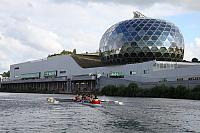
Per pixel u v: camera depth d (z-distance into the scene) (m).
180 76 118.19
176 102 82.00
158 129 35.31
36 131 32.94
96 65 179.88
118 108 63.00
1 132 32.22
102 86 149.50
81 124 38.28
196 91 100.56
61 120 42.16
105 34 168.38
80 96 86.31
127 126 37.06
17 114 49.91
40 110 57.81
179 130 35.00
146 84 126.38
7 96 121.19
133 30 153.38
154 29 153.12
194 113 53.25
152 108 62.56
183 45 162.00
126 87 124.44
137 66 141.38
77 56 198.38
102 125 37.59
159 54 151.88
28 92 190.62
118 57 156.75
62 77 186.12
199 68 110.25
